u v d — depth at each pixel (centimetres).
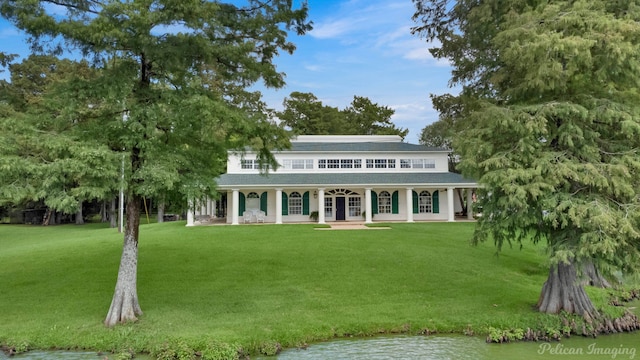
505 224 1064
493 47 1198
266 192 3234
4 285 1384
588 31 934
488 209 1109
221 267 1592
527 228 1115
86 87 942
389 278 1457
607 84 1049
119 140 959
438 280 1440
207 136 988
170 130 1048
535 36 935
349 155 3403
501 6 1182
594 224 914
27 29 903
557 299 1134
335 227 2684
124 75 975
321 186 3030
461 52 1692
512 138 1077
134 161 1002
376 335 1038
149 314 1104
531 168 992
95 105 1036
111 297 1249
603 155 1045
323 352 938
